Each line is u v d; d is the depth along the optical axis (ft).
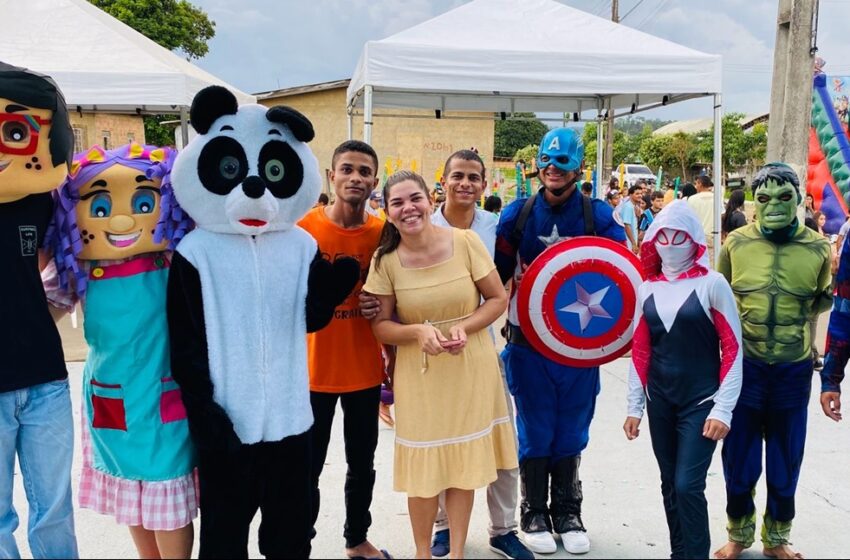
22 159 7.63
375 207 26.89
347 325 9.71
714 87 21.83
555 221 10.77
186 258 7.59
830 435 15.64
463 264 9.05
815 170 34.68
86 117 57.88
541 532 10.79
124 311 7.85
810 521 11.72
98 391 7.91
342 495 12.71
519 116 32.01
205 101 7.66
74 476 13.34
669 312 9.07
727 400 8.71
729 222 24.84
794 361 9.72
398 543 11.05
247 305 7.73
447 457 8.90
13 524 8.55
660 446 9.39
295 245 8.34
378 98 28.66
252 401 7.71
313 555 10.56
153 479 7.77
